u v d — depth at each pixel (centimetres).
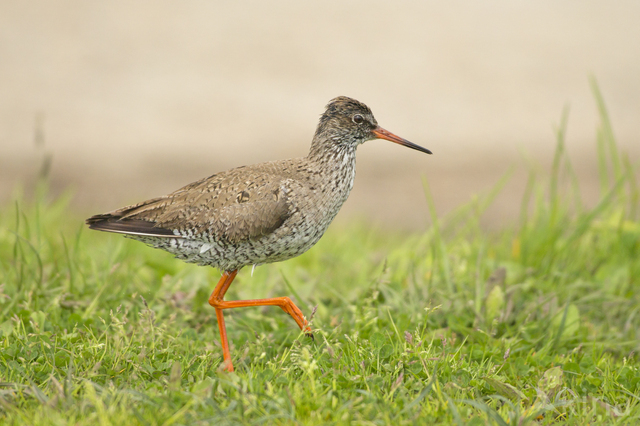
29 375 747
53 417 634
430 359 783
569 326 953
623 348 949
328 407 685
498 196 2003
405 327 917
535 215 1283
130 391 682
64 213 1638
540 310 1001
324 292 1125
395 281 1084
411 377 771
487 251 1264
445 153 2370
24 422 638
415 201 1967
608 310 1053
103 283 1036
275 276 1142
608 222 1270
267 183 896
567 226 1249
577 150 2406
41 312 881
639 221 1330
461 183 2116
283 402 684
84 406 664
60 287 998
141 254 1257
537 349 933
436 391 714
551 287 1095
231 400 694
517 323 979
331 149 968
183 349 864
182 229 888
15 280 1023
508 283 1102
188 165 2231
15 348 790
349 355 827
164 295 1011
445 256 1063
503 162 2292
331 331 905
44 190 1378
